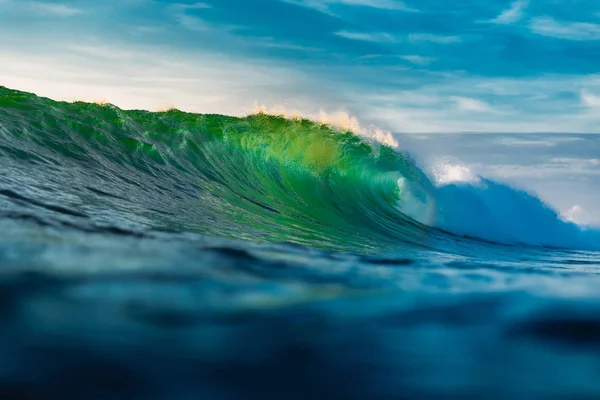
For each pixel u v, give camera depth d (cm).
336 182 1551
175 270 439
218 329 312
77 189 842
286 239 765
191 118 1584
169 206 891
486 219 1630
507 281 507
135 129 1338
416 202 1639
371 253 736
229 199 1148
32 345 270
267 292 398
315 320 337
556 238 1645
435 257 786
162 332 300
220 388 241
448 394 242
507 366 273
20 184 770
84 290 360
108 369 251
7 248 446
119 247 499
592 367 271
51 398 221
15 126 1093
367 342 302
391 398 238
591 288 469
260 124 1655
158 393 232
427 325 336
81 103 1419
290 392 240
